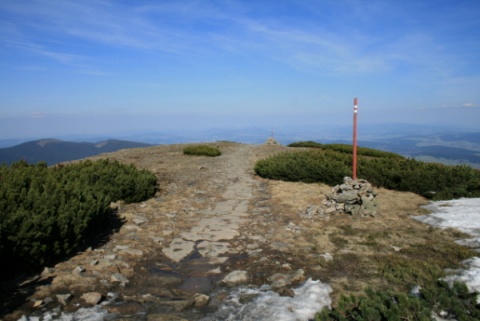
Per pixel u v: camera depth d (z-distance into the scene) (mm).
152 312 4828
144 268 6449
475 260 6422
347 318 3996
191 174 17453
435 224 8914
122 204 11031
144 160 22250
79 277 5754
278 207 11219
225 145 35094
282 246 7527
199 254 7176
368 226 8898
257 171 17938
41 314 4617
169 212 10438
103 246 7375
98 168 12398
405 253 7008
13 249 5574
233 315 4711
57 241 6324
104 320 4547
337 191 11148
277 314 4645
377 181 14633
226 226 9180
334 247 7438
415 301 3916
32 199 7152
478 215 9305
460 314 3822
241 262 6723
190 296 5348
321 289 5363
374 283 5637
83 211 7051
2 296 5055
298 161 16703
